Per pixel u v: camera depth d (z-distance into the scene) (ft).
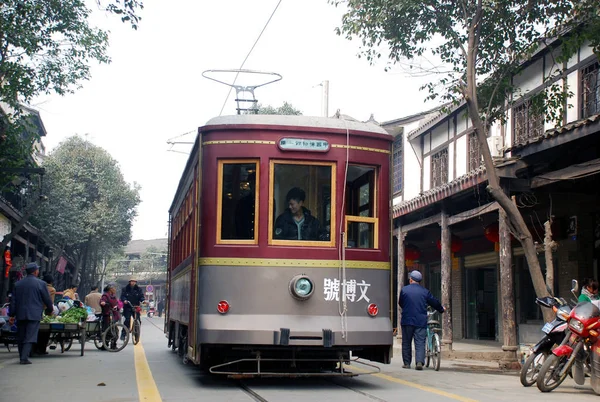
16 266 93.97
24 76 53.67
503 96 45.32
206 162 30.94
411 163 85.15
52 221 127.75
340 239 30.53
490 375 38.70
